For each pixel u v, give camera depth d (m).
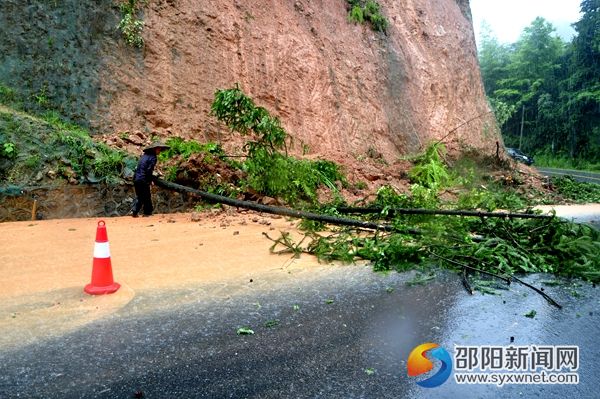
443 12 22.00
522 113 44.72
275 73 13.41
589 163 37.91
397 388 2.67
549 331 3.55
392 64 17.52
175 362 2.95
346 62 15.83
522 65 45.47
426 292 4.48
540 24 45.09
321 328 3.54
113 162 8.30
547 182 17.36
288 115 13.27
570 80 39.50
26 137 7.95
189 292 4.30
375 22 17.67
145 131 10.42
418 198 9.17
